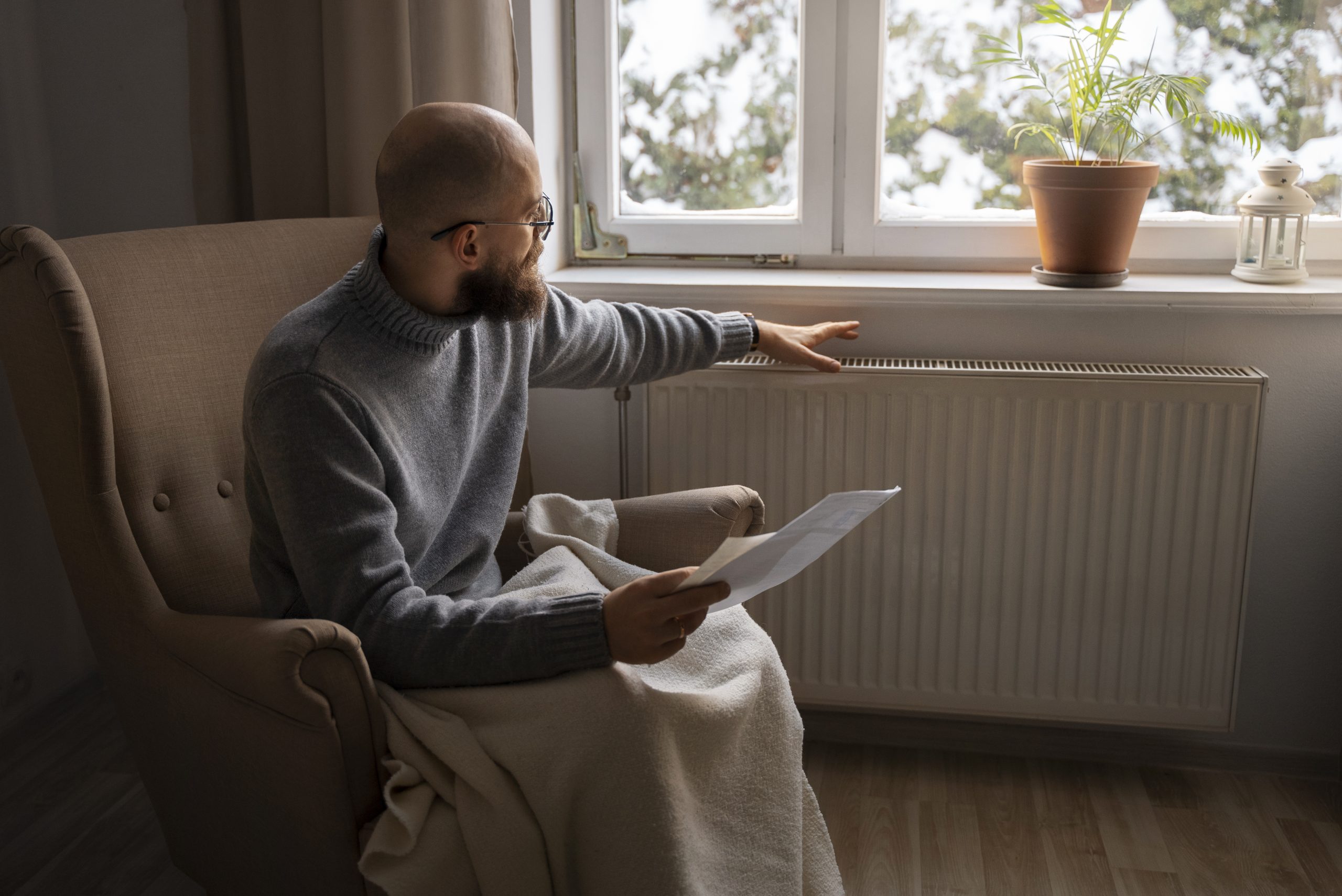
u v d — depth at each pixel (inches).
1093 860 65.9
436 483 50.3
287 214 73.7
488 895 41.6
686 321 64.3
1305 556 71.7
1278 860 65.6
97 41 78.2
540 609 43.4
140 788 73.1
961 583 71.6
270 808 44.9
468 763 41.9
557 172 80.5
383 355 47.1
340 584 43.8
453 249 45.5
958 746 78.5
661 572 58.6
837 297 72.3
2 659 77.7
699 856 43.6
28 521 79.7
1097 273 69.8
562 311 59.5
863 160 77.5
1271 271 69.6
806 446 71.2
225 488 54.9
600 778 42.2
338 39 68.9
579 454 80.4
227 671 42.7
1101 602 70.1
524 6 73.1
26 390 49.5
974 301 70.4
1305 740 74.5
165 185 80.1
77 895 62.8
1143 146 74.2
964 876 64.4
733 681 48.1
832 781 74.6
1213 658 69.6
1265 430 70.1
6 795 72.3
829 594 73.5
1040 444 68.1
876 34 75.1
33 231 47.2
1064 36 72.7
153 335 52.7
